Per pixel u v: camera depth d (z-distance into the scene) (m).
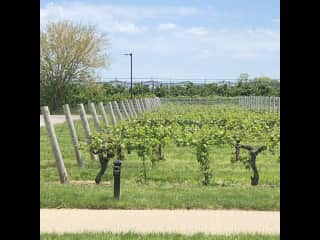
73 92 58.53
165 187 14.10
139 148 15.56
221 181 15.92
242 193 12.91
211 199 12.19
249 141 18.41
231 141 15.71
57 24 58.75
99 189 13.31
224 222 10.53
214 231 9.85
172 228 10.05
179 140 15.84
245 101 64.19
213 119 26.14
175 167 18.53
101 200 11.92
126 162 19.55
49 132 15.41
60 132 31.61
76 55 58.81
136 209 11.59
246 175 17.02
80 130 32.56
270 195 12.63
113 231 9.79
